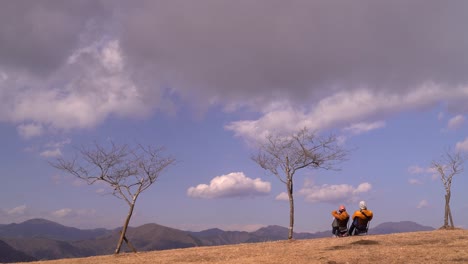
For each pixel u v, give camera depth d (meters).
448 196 28.28
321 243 18.08
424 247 14.70
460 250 13.50
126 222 21.77
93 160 22.94
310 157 24.44
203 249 19.30
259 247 18.25
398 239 17.66
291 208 23.42
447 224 27.72
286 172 24.22
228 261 14.21
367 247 15.62
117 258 17.94
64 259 19.38
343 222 21.88
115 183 22.67
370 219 21.50
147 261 15.99
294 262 12.90
